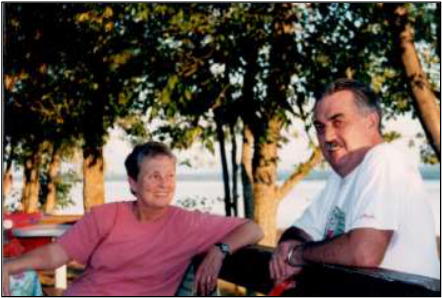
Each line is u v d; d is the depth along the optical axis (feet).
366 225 7.22
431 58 27.78
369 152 7.82
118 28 27.32
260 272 8.36
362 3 23.52
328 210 8.84
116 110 31.45
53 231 16.58
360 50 25.11
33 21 30.01
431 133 22.08
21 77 32.68
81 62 30.04
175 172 9.55
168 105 25.21
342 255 7.13
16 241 13.06
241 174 32.42
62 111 34.83
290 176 30.73
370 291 6.09
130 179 9.63
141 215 9.58
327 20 25.25
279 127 27.07
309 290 7.23
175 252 9.55
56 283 21.06
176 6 24.39
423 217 7.50
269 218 29.40
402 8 22.30
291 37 24.63
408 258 7.38
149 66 26.27
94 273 9.68
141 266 9.52
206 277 8.84
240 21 24.29
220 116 27.20
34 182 49.83
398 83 27.68
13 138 38.99
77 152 55.72
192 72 25.22
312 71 24.86
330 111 8.30
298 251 7.47
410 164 7.77
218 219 9.61
